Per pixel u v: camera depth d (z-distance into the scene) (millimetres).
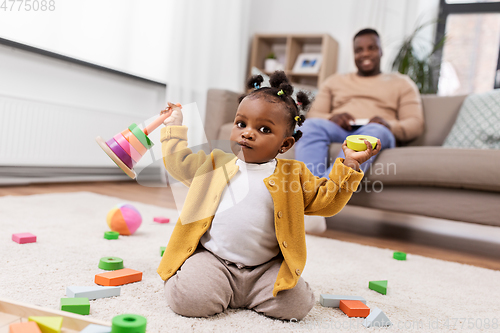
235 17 3508
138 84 2936
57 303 723
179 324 682
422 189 1656
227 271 762
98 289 773
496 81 3529
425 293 992
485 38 3561
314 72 3633
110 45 2596
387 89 2125
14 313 616
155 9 2877
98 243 1204
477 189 1562
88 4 2428
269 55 3857
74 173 2725
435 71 3473
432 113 2174
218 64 3439
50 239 1190
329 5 3898
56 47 2279
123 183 2916
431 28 3650
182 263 781
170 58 2871
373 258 1327
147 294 818
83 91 2557
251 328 699
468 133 1949
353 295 931
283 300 744
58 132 2434
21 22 2094
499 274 1247
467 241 1924
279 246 788
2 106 2135
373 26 3568
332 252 1356
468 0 3584
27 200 1823
